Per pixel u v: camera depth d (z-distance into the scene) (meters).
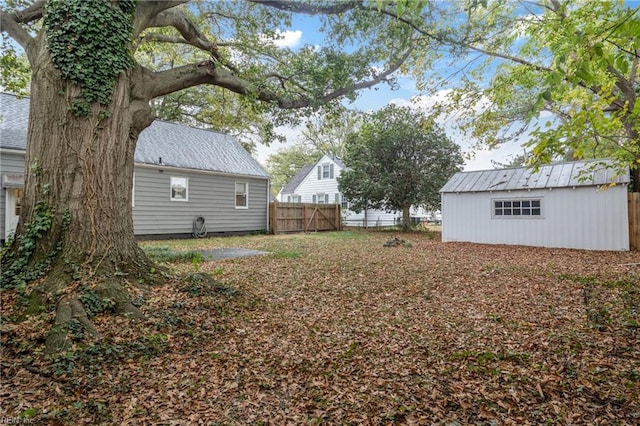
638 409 2.42
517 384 2.82
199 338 3.79
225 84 6.86
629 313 4.28
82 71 4.69
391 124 20.19
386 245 12.66
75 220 4.59
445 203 14.66
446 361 3.29
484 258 9.39
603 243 10.71
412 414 2.47
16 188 10.54
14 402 2.52
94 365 3.08
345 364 3.27
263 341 3.79
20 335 3.41
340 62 8.24
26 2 6.22
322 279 6.77
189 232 15.30
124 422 2.38
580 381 2.82
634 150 4.75
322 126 10.02
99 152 4.80
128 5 5.16
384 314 4.71
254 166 18.59
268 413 2.51
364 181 19.88
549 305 4.85
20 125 11.26
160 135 15.63
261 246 12.38
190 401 2.66
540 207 12.05
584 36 2.77
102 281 4.32
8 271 4.34
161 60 18.23
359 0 7.46
